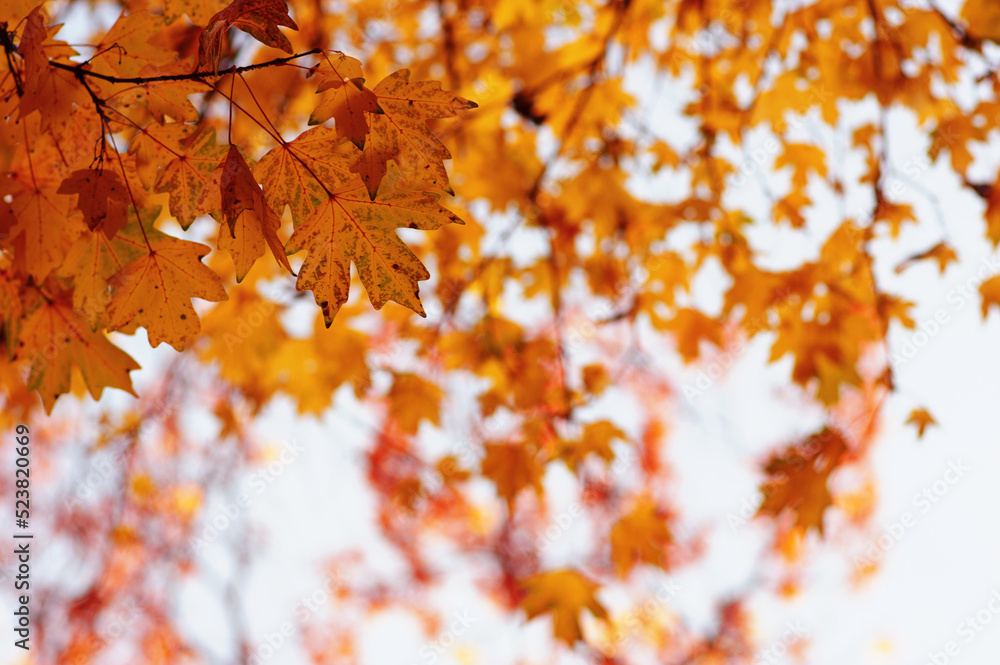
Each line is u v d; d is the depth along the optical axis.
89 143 1.37
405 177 1.31
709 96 3.47
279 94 3.27
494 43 3.84
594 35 3.53
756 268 3.23
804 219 3.41
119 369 1.70
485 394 3.56
